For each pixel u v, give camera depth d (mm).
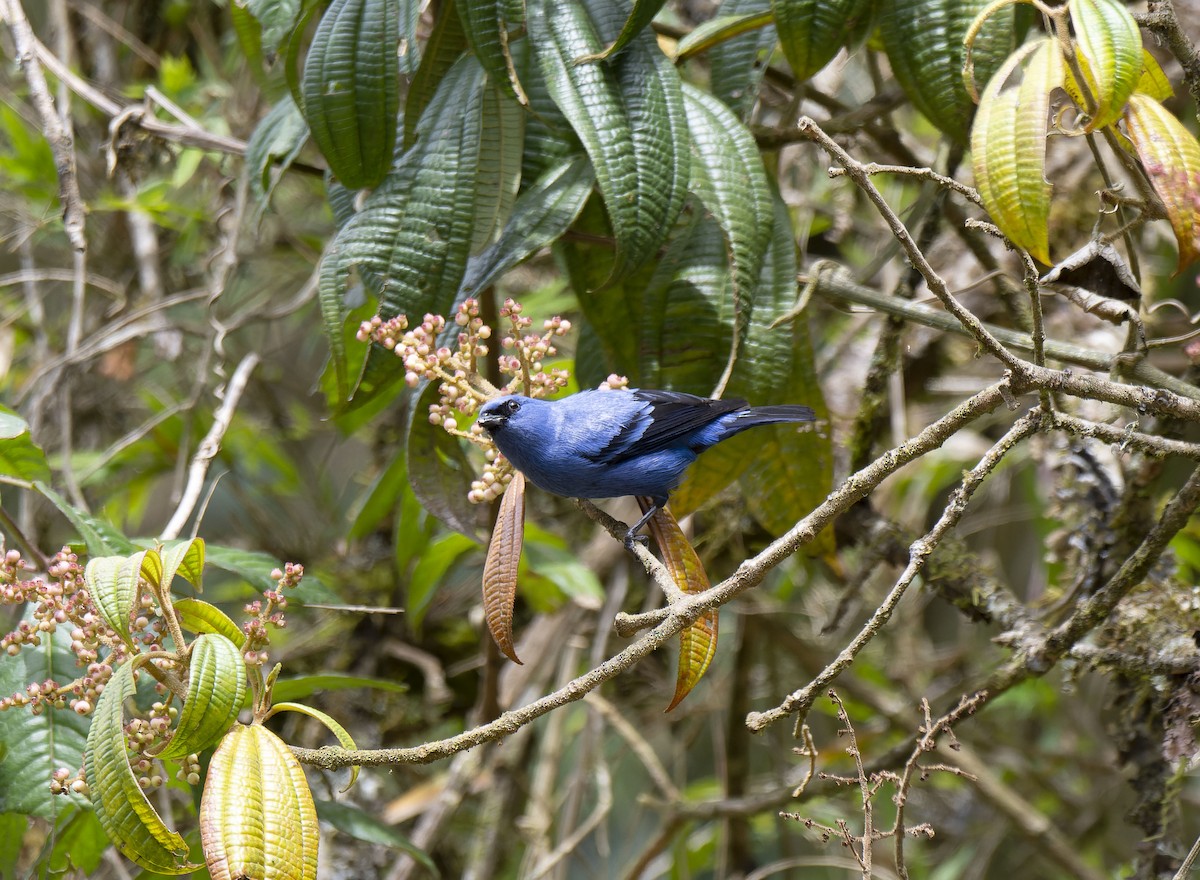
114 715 4805
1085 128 5398
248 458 13242
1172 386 6598
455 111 7078
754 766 14242
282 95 8922
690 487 7898
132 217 12453
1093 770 12750
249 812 4777
